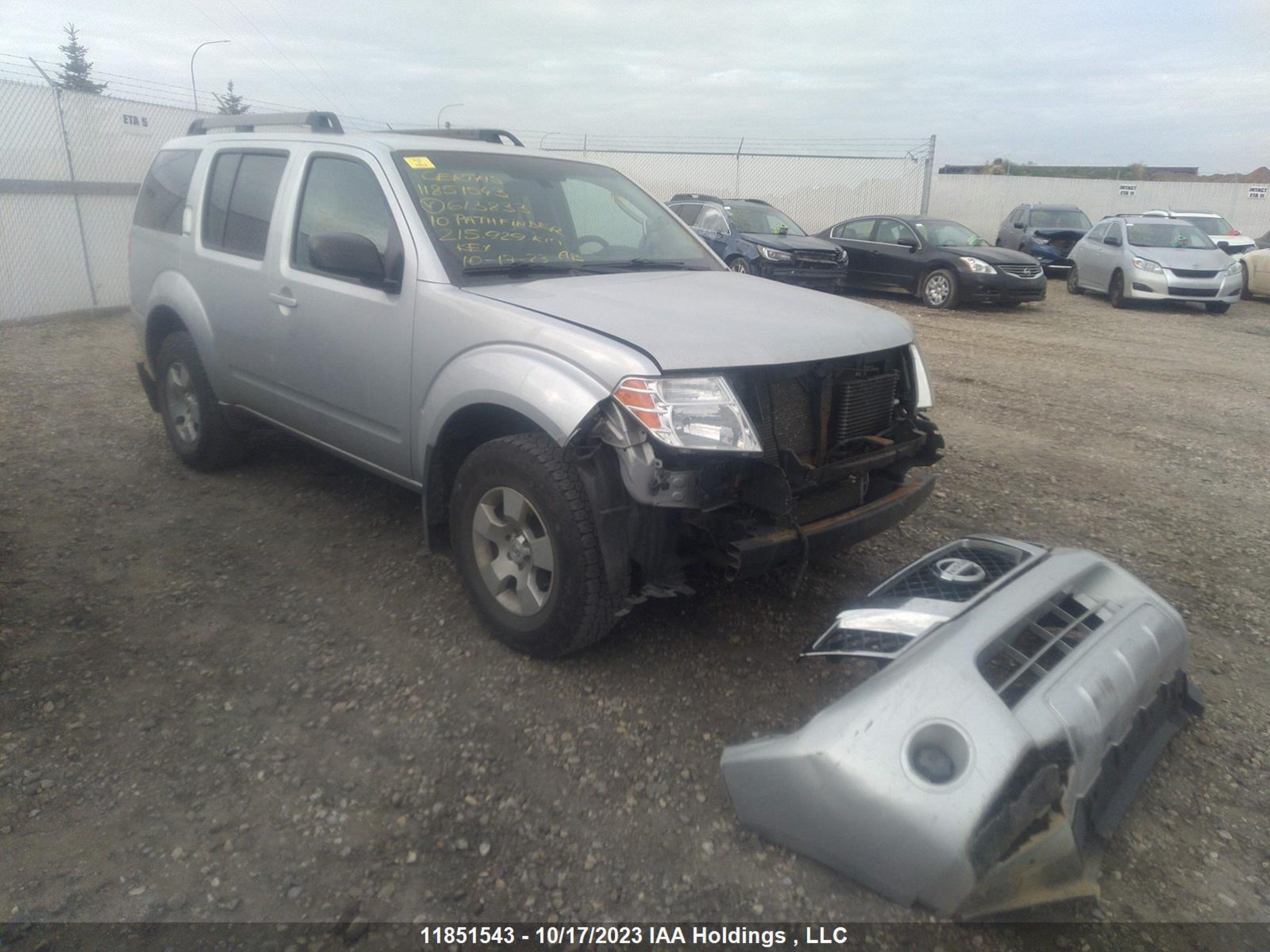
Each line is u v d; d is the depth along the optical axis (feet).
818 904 7.67
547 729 9.96
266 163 15.17
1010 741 6.90
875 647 8.52
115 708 10.14
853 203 84.58
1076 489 18.57
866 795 7.03
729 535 9.87
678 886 7.85
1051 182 89.10
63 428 20.43
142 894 7.59
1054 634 8.24
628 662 11.35
